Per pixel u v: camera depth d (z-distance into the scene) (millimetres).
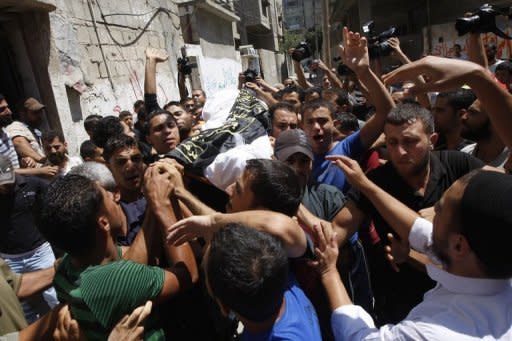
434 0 13773
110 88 7516
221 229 1227
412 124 1854
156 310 1456
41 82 5699
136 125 5258
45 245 3520
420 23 14344
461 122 2520
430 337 993
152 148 3463
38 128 5496
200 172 1985
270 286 1116
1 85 5617
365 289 2096
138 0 9086
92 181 1426
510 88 4066
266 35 28969
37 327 1482
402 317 2100
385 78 1372
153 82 4703
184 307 1768
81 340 1299
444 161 1992
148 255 1617
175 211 1716
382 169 2066
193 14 12664
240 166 1897
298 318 1270
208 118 2439
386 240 1956
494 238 935
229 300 1144
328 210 2225
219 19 15648
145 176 1733
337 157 1719
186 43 12633
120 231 1528
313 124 2738
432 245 1116
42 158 4445
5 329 1600
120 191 2453
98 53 7305
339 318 1326
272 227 1325
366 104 5230
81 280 1308
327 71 6066
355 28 18094
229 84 15805
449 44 11945
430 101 3670
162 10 10367
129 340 1222
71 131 5977
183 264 1536
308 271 1588
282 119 3121
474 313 1003
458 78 1285
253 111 2359
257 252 1131
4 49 5578
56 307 1498
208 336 1800
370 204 1878
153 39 9703
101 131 3824
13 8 5250
